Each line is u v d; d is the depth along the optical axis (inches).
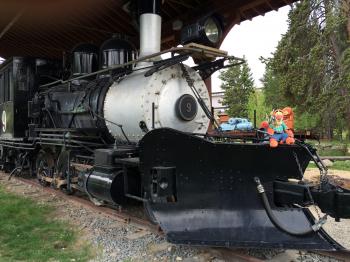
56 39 526.0
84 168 275.4
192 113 239.3
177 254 188.2
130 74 266.7
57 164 328.5
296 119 1037.2
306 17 978.1
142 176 177.6
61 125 343.0
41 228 244.7
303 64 987.3
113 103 260.8
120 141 264.8
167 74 238.5
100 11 410.3
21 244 213.6
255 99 1518.2
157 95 232.5
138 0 280.8
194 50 221.1
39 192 354.9
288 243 164.7
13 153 459.5
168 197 174.9
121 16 398.0
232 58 242.7
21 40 547.2
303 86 983.6
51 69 427.8
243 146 173.6
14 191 367.2
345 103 884.0
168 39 430.9
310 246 164.2
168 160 175.5
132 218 242.7
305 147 180.1
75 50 330.6
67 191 320.5
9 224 247.9
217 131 237.9
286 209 176.6
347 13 872.9
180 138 173.2
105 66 291.0
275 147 176.7
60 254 197.2
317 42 960.3
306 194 167.8
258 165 177.2
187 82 246.2
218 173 176.1
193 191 175.5
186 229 169.2
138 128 238.2
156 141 174.4
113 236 221.1
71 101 316.8
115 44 292.5
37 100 378.0
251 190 177.3
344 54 886.4
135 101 237.6
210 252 186.4
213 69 259.4
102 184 230.7
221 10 346.0
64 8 400.5
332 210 162.7
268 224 172.2
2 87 464.1
